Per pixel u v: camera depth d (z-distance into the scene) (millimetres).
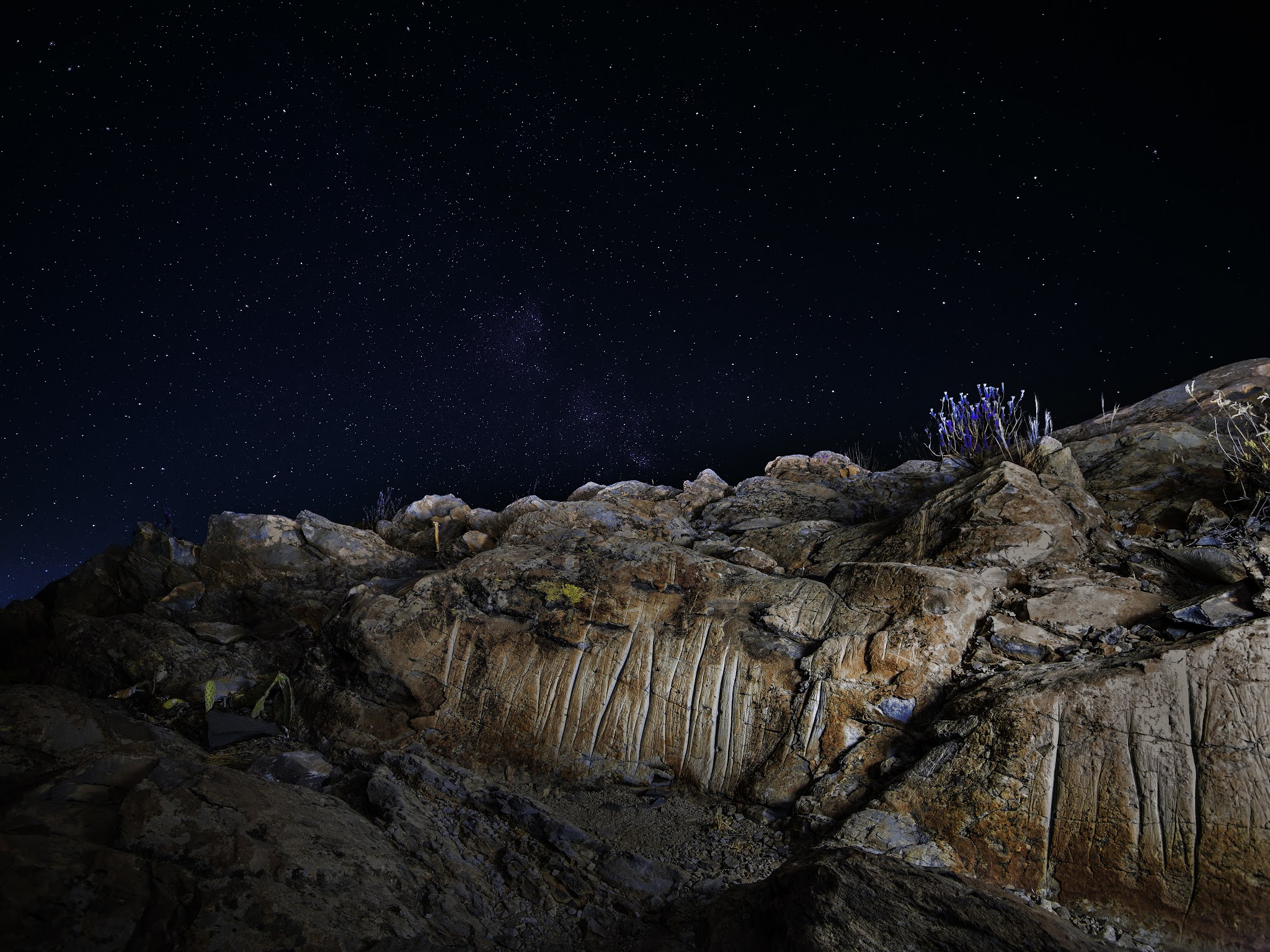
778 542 5066
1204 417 5348
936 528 4355
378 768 3701
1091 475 5059
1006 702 3070
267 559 5859
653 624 4129
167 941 2209
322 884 2600
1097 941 2428
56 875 2289
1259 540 3807
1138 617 3545
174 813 2689
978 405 6309
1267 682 2805
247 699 4539
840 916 2467
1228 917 2436
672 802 3594
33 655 5254
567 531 4875
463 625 4332
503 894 2957
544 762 3844
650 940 2756
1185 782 2701
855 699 3531
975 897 2453
